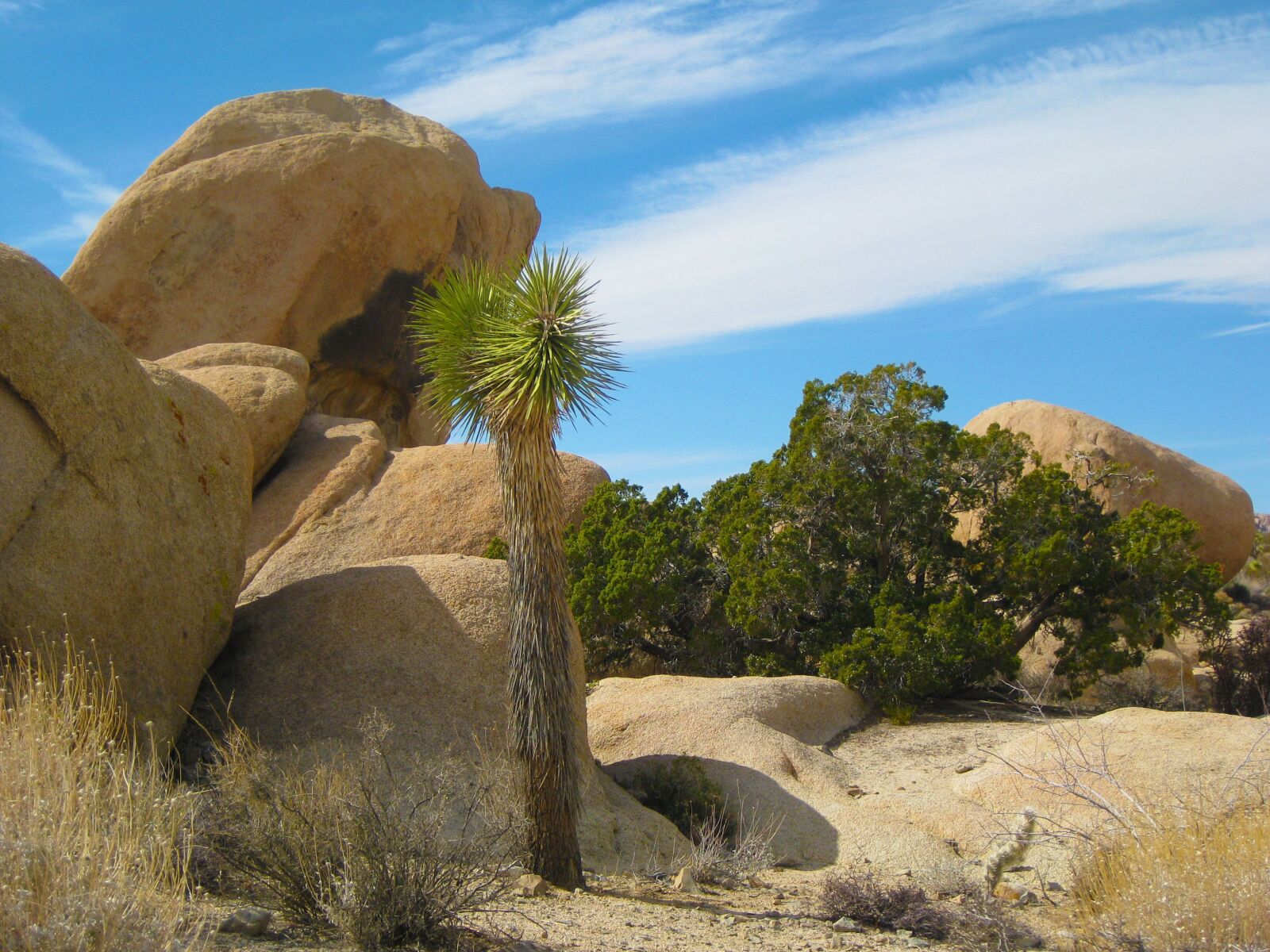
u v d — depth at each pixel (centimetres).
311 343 2592
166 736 891
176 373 1065
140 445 927
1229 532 2612
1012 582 1816
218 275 2547
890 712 1647
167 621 927
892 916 860
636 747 1384
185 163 2670
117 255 2545
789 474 1928
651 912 808
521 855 829
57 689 667
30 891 388
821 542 1917
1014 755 1234
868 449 1908
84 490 852
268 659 1091
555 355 797
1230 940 625
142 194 2584
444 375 850
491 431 861
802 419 1988
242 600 1805
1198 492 2592
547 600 853
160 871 475
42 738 477
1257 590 3162
